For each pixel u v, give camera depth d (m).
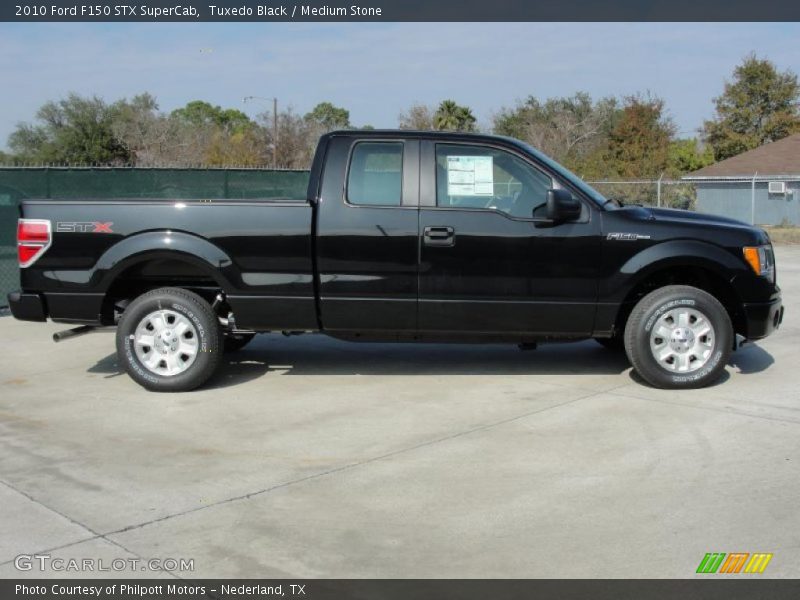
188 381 6.67
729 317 6.64
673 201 29.45
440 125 51.78
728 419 5.86
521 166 6.63
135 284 7.11
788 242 23.42
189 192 13.60
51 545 3.98
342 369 7.52
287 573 3.69
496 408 6.22
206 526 4.19
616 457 5.11
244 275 6.54
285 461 5.12
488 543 3.96
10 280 10.98
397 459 5.14
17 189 11.06
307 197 6.59
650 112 40.50
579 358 7.93
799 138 37.06
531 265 6.50
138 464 5.09
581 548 3.90
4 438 5.60
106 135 48.91
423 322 6.59
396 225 6.47
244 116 86.00
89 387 6.96
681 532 4.05
